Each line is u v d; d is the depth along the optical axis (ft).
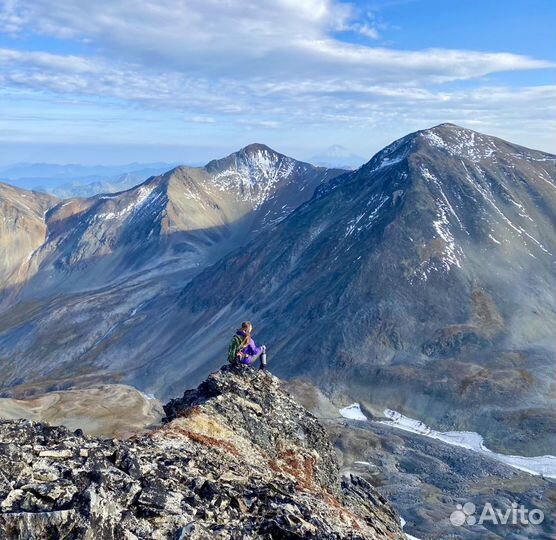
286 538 44.14
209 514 42.96
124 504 40.78
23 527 33.96
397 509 310.04
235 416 69.46
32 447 43.88
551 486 344.69
